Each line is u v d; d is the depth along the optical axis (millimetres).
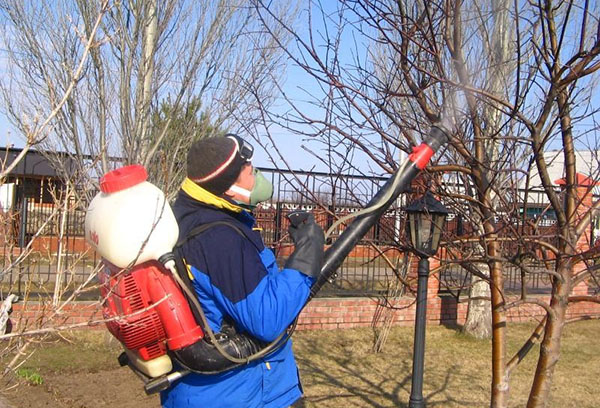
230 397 2250
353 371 6586
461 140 2775
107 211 2115
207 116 7004
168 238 2119
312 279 2234
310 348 7418
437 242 3785
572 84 2844
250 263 2164
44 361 6227
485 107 3318
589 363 7359
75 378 5824
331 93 3293
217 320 2230
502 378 3227
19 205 7383
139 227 2082
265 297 2113
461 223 4371
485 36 3521
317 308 8250
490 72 3578
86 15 6402
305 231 2291
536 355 7535
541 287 10578
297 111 3219
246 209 2471
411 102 3785
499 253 3311
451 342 8008
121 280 2123
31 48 6297
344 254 2426
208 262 2146
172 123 6941
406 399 5691
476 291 8172
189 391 2277
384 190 2490
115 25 6562
